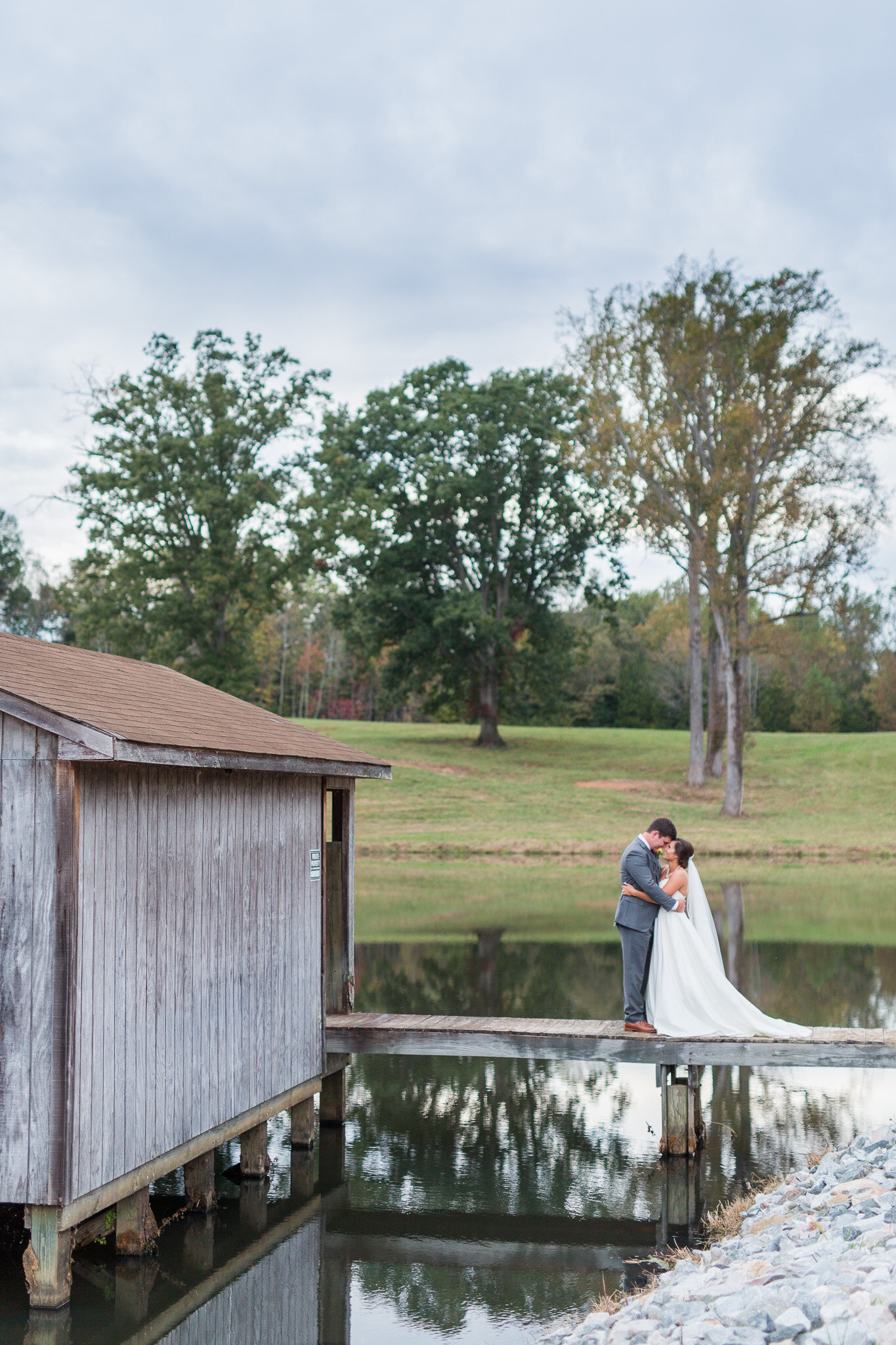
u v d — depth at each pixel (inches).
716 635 1915.6
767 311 1470.2
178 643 1729.8
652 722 3348.9
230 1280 284.0
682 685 3312.0
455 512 2069.4
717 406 1552.7
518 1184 353.1
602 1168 366.3
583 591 2203.5
